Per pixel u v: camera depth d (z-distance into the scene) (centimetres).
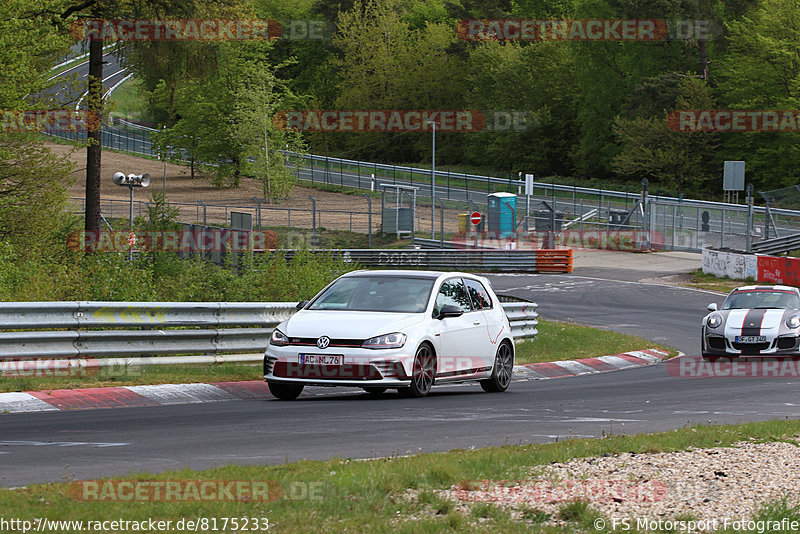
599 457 2555
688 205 17425
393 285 4222
